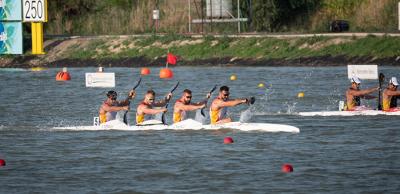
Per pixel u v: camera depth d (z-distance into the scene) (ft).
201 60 489.67
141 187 154.92
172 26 587.68
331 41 461.37
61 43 556.51
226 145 196.54
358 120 236.63
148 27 597.52
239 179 159.33
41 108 289.74
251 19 551.59
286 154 183.52
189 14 563.48
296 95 313.12
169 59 355.15
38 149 198.80
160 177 162.91
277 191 149.59
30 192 152.87
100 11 628.28
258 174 163.22
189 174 164.86
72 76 436.35
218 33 544.62
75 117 262.88
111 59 519.19
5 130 232.53
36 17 501.15
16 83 396.57
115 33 598.75
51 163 180.14
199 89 349.61
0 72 477.77
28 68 517.55
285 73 406.82
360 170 164.66
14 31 521.24
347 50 447.42
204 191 150.82
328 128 222.69
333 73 394.32
